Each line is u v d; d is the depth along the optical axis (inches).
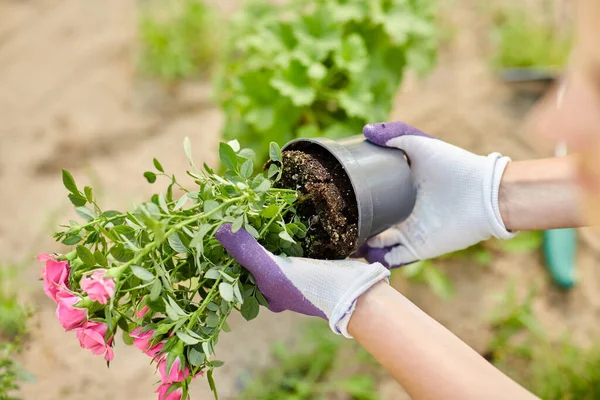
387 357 43.9
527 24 125.6
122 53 127.9
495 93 117.0
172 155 109.7
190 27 125.1
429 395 41.6
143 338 43.0
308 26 86.0
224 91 95.2
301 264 47.3
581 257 95.6
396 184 53.9
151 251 43.7
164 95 119.9
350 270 46.7
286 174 52.1
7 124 115.0
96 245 46.1
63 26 134.8
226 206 45.6
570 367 79.2
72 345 83.9
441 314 88.3
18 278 91.0
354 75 84.4
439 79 120.4
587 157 28.1
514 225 56.7
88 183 104.7
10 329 83.2
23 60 127.5
